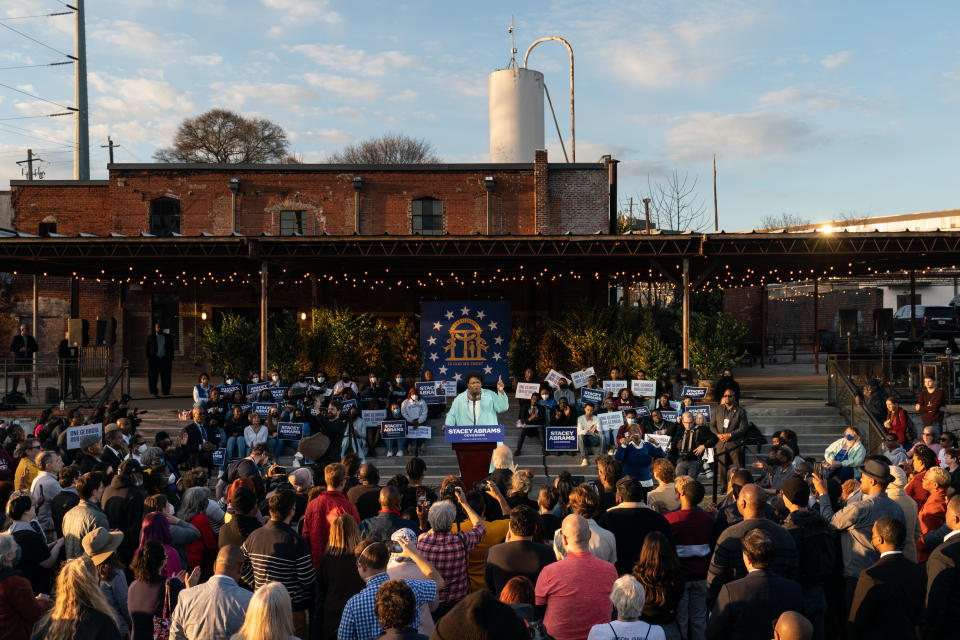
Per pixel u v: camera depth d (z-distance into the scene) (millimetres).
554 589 5121
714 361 20422
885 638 5387
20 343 20188
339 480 7105
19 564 7020
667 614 5445
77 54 42250
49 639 4703
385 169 29031
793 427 18219
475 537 6324
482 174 29188
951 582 5402
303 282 28406
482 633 3873
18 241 17953
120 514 8016
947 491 7578
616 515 6520
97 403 19922
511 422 19062
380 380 18078
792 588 4930
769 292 47438
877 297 41188
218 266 23234
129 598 5605
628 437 13430
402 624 4125
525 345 22188
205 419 15273
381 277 27375
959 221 52656
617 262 23219
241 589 5047
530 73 34875
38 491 9516
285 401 18125
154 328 29016
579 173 29281
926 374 18594
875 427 16000
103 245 18438
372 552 5082
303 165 29094
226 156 73000
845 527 6648
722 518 6922
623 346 20047
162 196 29031
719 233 18062
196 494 7785
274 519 6105
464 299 27797
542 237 18344
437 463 16828
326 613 5914
